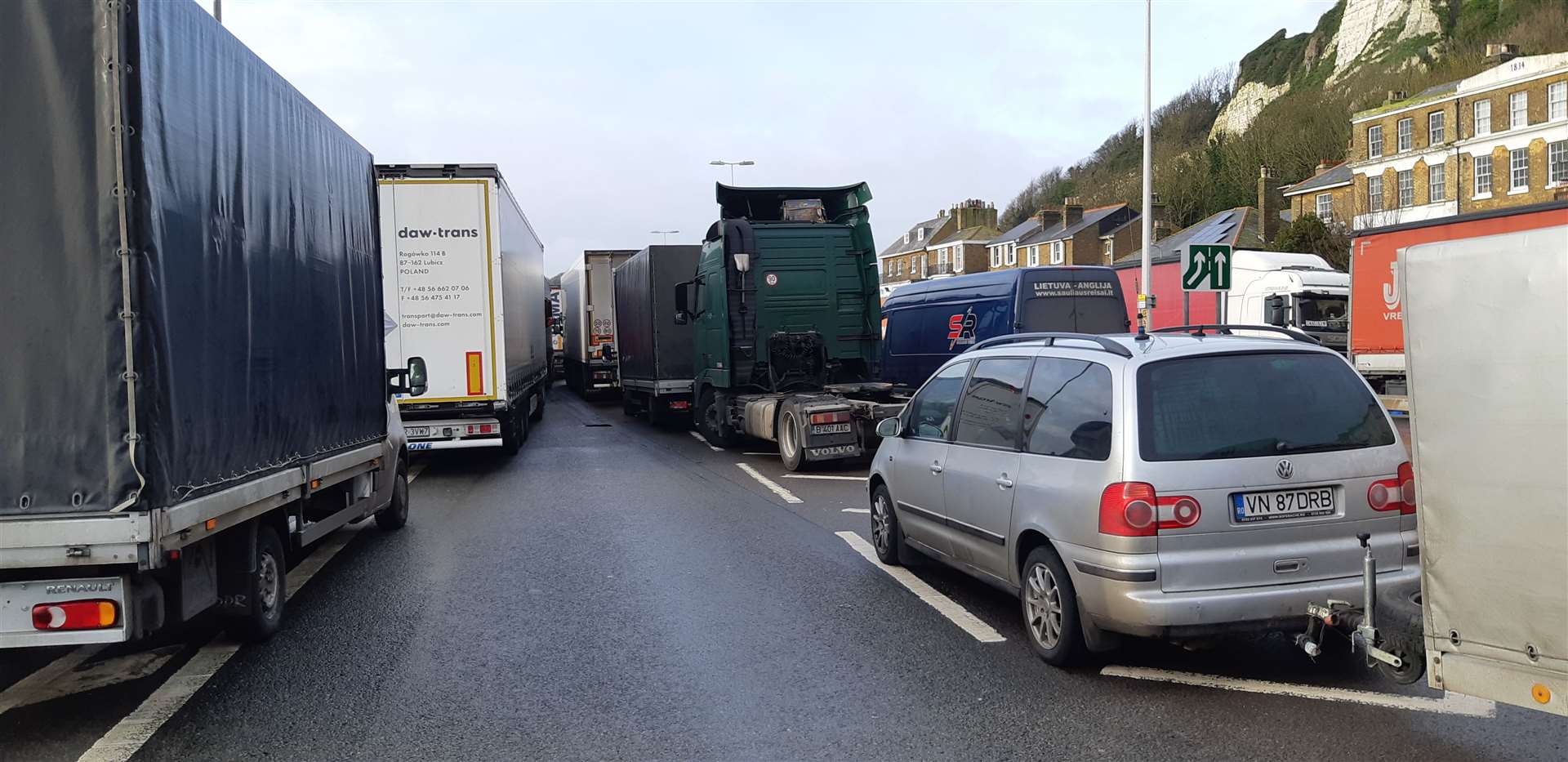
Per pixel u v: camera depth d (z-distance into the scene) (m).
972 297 15.44
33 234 4.12
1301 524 4.68
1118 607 4.60
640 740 4.32
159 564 4.23
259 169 5.58
